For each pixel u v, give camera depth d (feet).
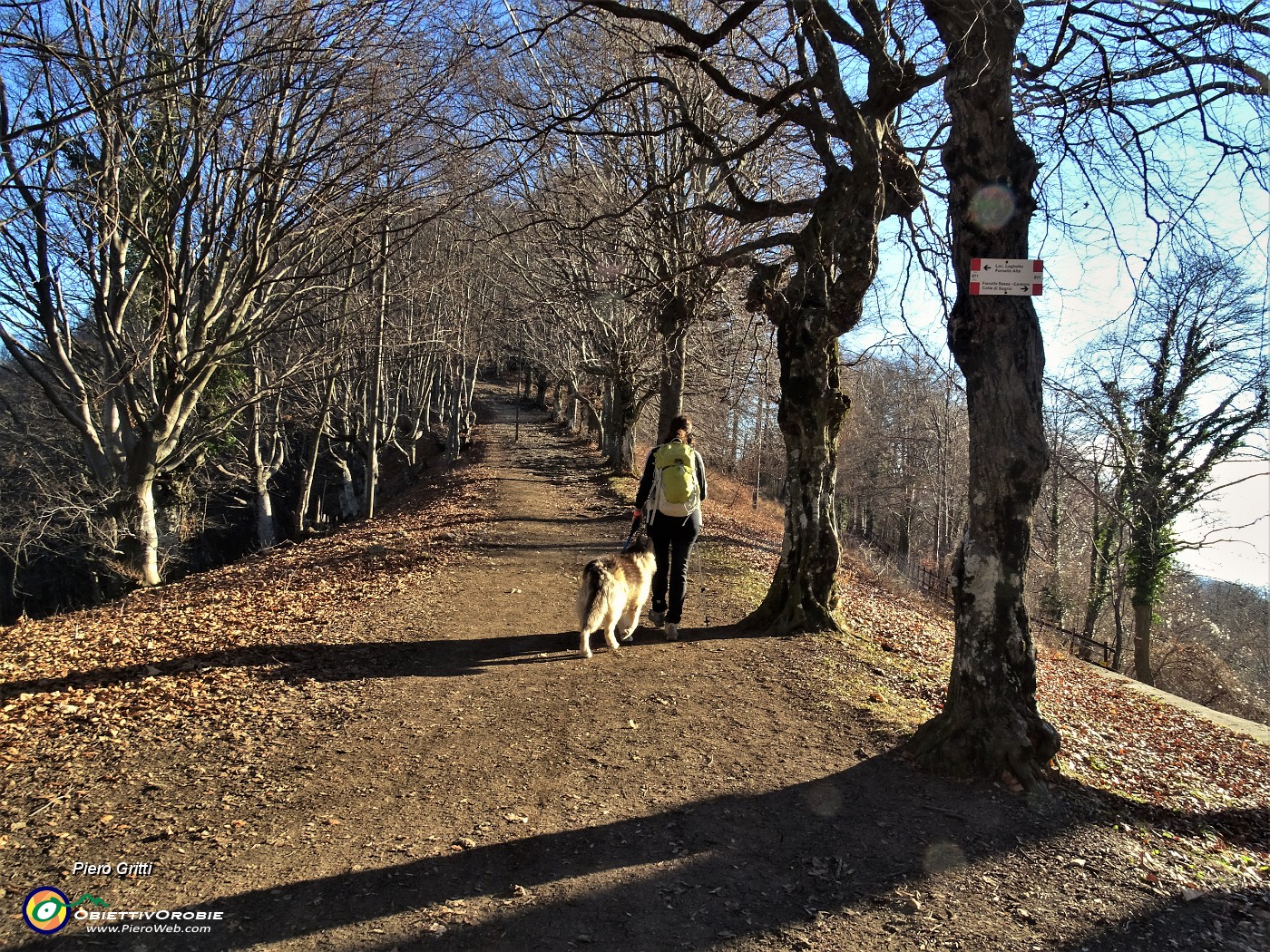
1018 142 14.93
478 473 87.56
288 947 9.14
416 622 25.46
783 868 11.28
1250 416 55.36
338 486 139.95
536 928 9.67
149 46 28.86
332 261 38.50
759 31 32.48
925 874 11.17
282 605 28.96
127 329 48.16
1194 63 16.98
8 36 15.47
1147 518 28.17
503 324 96.68
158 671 19.71
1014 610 14.53
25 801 12.82
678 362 52.47
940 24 15.71
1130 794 15.72
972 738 14.46
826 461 24.12
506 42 20.51
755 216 25.44
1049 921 10.16
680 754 15.19
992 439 14.55
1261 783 26.17
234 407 48.62
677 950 9.33
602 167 47.01
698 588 32.12
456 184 30.60
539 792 13.46
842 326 23.00
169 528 76.43
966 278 15.01
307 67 25.88
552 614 27.12
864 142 20.81
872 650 23.52
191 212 35.86
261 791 13.30
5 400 63.98
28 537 58.85
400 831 11.99
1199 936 9.98
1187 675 73.56
